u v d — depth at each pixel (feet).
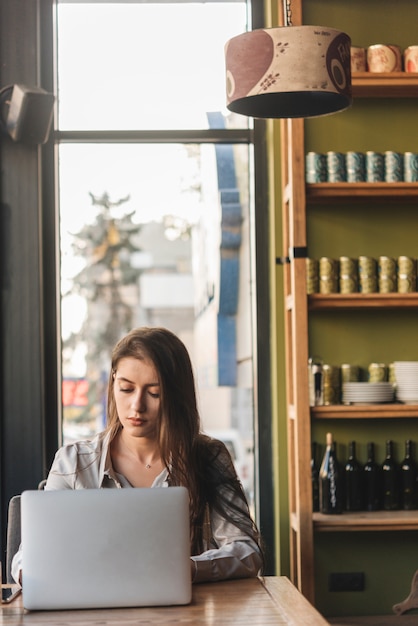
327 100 10.53
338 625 12.07
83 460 9.27
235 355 14.76
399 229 13.97
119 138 14.29
